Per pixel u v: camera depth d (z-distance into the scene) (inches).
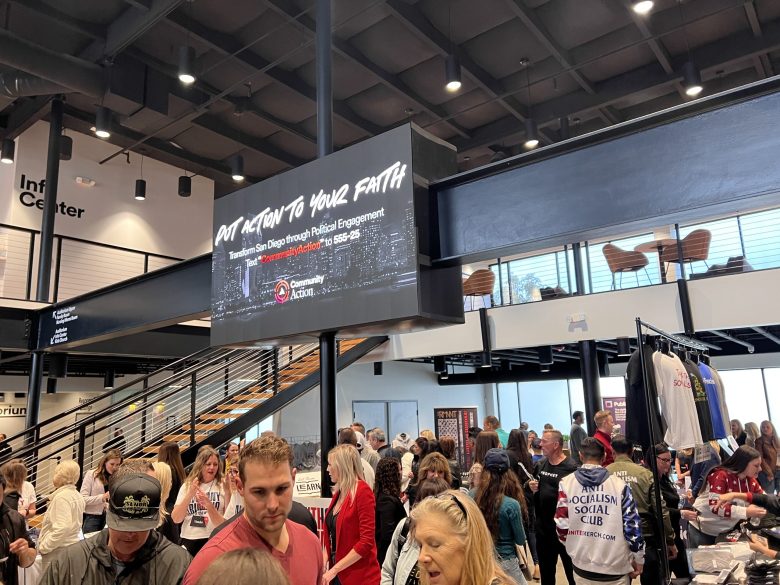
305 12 290.0
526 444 211.8
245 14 310.0
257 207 191.8
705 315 261.6
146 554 70.7
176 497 178.5
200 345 399.5
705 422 168.4
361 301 153.6
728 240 360.8
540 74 363.3
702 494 150.6
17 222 382.3
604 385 515.5
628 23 320.2
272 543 68.7
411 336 350.0
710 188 114.0
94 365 456.1
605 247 335.9
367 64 343.6
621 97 368.8
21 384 442.0
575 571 125.9
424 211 150.9
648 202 121.6
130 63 331.9
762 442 232.5
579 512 125.0
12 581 119.2
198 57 347.6
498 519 136.4
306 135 432.1
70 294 402.3
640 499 141.6
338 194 165.8
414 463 238.1
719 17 315.0
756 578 100.2
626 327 282.2
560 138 419.2
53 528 151.3
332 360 175.6
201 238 493.4
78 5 300.7
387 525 140.7
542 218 136.8
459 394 580.1
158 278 248.2
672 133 120.6
